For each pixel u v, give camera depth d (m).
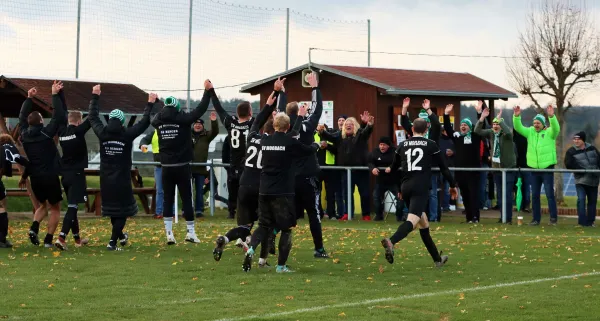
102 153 18.53
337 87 28.78
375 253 17.95
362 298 12.88
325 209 27.89
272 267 15.99
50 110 26.92
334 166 25.53
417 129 15.95
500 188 26.03
